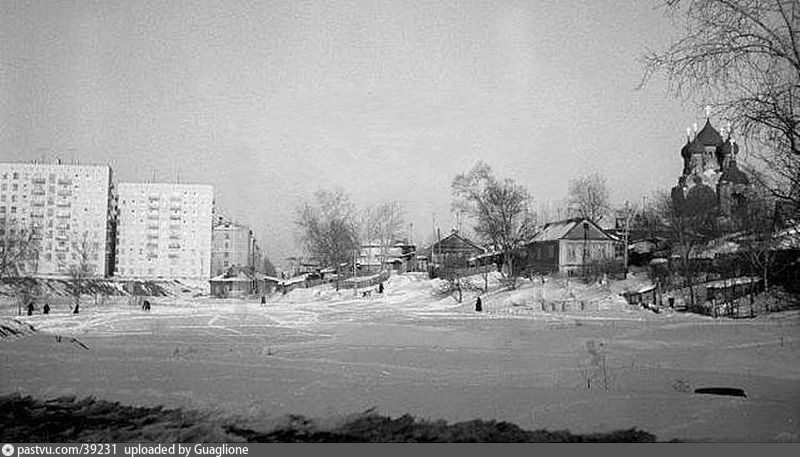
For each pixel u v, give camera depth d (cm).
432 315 4928
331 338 3164
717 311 4178
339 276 9788
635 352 2445
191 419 1320
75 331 3588
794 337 2806
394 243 10206
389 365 2081
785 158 1430
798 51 1322
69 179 6781
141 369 1923
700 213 5256
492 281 7006
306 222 10200
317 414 1359
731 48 1359
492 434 1206
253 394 1560
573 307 5066
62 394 1548
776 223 1906
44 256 6625
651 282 5519
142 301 7081
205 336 3288
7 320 3247
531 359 2244
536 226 7381
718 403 1448
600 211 7188
